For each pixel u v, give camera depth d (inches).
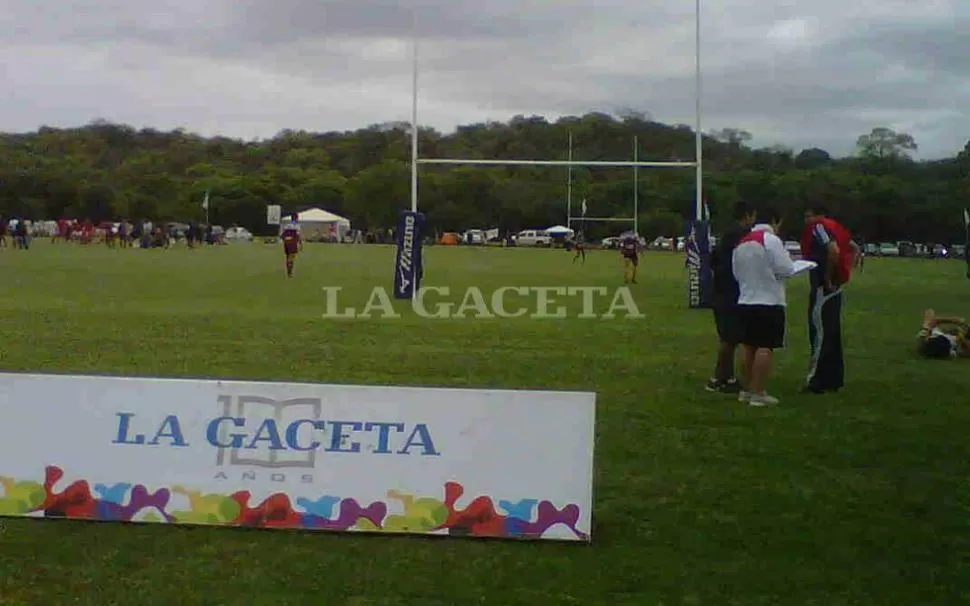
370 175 3442.4
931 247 2568.9
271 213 3245.6
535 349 543.8
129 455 238.4
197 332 593.0
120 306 754.8
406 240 848.3
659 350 547.2
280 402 236.7
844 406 388.8
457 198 3346.5
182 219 3491.6
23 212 3255.4
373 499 232.2
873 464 302.4
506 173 3378.4
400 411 234.5
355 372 455.2
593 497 260.8
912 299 1018.1
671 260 2041.1
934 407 388.8
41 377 241.4
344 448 234.5
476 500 231.3
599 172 2896.2
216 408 237.8
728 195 2114.9
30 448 240.2
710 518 249.9
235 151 4215.1
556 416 232.7
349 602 196.2
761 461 304.0
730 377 418.0
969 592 205.8
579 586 205.9
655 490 272.8
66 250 1999.3
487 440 233.0
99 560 214.7
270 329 616.1
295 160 4109.3
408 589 202.7
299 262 1604.3
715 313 418.6
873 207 2476.6
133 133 4320.9
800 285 1314.0
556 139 2465.6
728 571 215.2
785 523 247.0
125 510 236.4
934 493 273.4
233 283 1058.1
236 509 234.4
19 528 232.1
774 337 382.9
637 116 2364.7
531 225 3294.8
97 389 240.5
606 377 452.8
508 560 218.8
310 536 229.8
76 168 3567.9
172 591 199.8
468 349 538.9
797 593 204.2
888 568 218.1
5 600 194.1
